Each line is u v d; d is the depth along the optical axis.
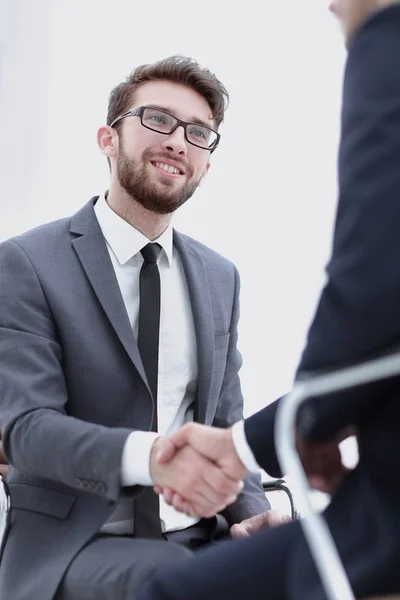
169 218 2.50
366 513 1.09
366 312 1.06
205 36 3.88
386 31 1.17
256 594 1.21
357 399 1.10
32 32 3.85
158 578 1.30
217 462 1.74
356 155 1.12
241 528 2.39
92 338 2.26
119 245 2.43
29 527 2.13
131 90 2.55
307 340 1.14
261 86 3.88
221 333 2.55
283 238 3.85
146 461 1.93
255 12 3.88
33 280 2.26
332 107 3.88
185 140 2.48
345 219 1.11
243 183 3.86
